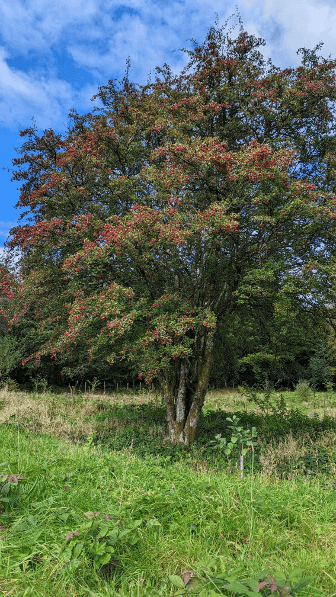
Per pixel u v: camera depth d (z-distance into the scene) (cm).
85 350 1026
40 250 937
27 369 1953
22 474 395
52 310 984
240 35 968
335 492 481
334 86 883
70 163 962
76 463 505
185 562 278
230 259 879
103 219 947
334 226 764
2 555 260
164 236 730
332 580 254
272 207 779
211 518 362
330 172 847
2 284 980
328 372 2066
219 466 716
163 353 805
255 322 1044
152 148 1023
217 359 1155
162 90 1041
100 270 850
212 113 897
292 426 1049
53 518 314
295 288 725
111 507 343
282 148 789
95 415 1188
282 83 896
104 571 266
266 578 236
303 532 350
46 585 236
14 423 909
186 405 948
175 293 838
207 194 907
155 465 586
